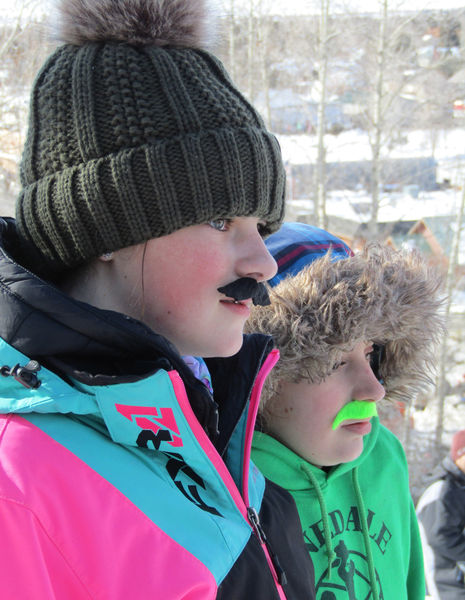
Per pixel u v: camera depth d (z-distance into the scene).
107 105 0.74
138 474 0.70
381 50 12.68
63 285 0.83
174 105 0.74
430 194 15.20
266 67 13.97
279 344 1.04
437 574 1.89
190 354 0.82
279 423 1.13
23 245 0.83
